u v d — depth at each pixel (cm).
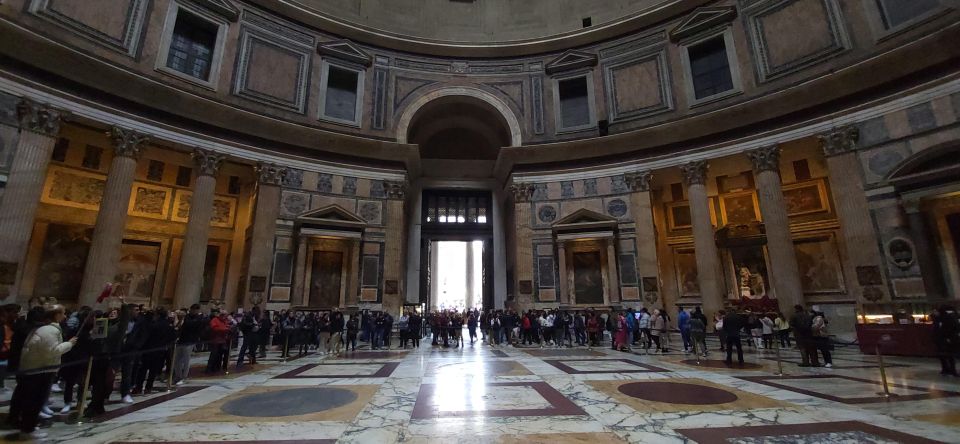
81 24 1355
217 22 1680
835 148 1411
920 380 695
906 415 470
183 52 1623
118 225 1329
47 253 1418
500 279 2209
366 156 1881
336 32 1966
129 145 1386
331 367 923
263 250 1597
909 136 1275
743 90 1664
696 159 1702
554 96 2050
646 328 1286
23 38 1184
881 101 1341
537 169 1962
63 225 1461
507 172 2100
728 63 1730
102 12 1407
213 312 914
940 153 1220
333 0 2020
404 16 2170
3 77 1175
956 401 536
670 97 1822
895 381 688
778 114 1540
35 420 430
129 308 586
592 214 1817
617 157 1862
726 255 1788
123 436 414
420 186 2317
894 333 1043
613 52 1991
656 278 1684
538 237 1889
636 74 1920
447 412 498
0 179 1139
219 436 410
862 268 1303
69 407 527
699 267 1628
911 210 1247
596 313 1580
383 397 587
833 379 718
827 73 1470
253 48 1747
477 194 2414
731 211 1817
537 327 1579
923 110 1259
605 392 612
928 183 1224
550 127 2016
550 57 2111
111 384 538
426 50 2100
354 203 1825
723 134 1664
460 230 2336
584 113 2022
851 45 1440
